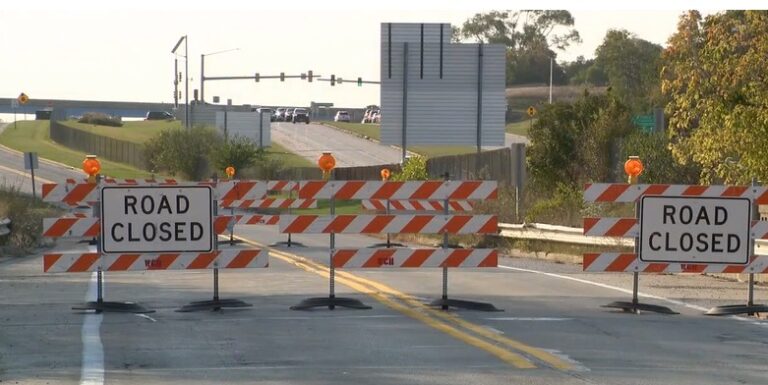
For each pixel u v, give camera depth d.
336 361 23.59
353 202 118.44
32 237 65.69
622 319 30.45
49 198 30.81
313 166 170.62
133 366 23.06
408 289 38.00
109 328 28.64
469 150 195.38
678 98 49.78
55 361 23.67
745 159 46.66
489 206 74.00
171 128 195.12
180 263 31.47
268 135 184.75
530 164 83.62
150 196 31.30
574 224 63.47
